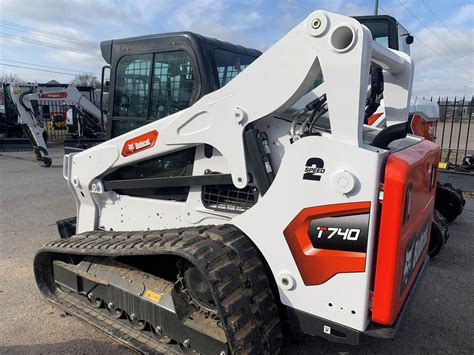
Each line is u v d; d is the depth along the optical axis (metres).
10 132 17.05
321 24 2.00
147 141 2.85
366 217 1.96
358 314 2.04
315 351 2.82
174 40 2.78
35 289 3.68
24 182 8.67
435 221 4.30
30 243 4.86
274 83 2.23
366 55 1.96
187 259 2.21
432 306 3.49
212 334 2.29
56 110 19.55
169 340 2.59
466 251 4.72
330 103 2.01
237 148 2.42
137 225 3.16
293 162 2.13
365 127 3.10
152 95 2.97
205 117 2.53
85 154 3.25
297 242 2.18
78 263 3.21
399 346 2.92
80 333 3.00
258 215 2.30
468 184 7.62
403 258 2.10
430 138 5.40
